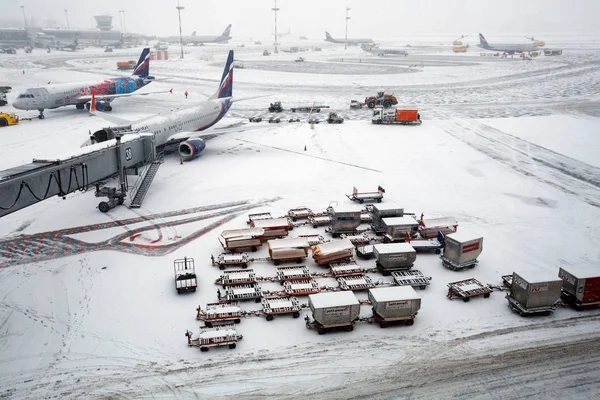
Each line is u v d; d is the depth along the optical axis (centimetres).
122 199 4100
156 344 2298
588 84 12188
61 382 2041
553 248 3331
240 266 3097
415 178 4891
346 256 3114
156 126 5175
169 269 3034
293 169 5188
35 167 2800
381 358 2197
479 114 8431
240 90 11700
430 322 2495
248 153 5866
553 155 5725
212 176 4941
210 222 3778
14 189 2525
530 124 7488
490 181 4788
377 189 4559
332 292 2580
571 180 4822
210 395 1953
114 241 3438
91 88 8944
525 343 2303
